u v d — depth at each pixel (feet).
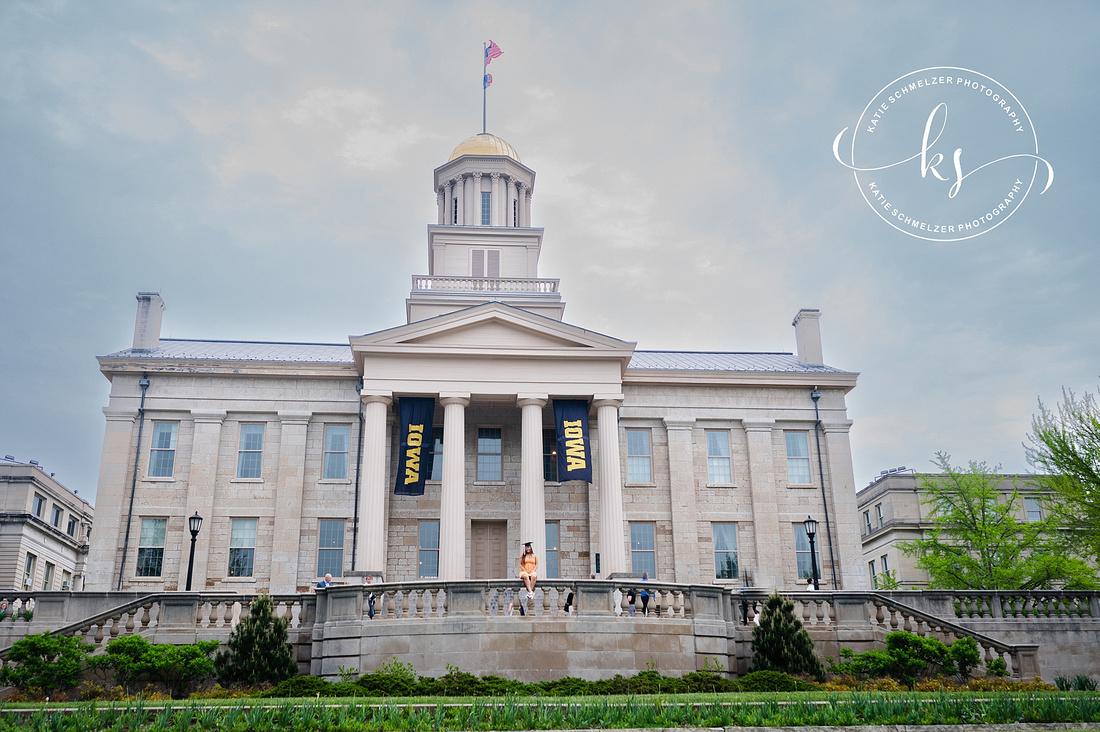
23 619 108.17
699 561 156.04
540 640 94.32
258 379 157.07
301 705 59.67
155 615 106.52
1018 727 57.21
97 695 84.74
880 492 253.44
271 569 147.54
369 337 147.02
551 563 154.10
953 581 170.91
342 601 98.32
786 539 159.33
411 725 56.29
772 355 188.24
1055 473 143.33
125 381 154.51
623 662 94.79
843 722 57.06
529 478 144.66
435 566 151.12
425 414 147.64
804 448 164.96
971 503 179.22
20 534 223.51
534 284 179.63
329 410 156.46
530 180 201.87
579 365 150.82
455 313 148.87
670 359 179.83
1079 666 111.24
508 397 150.41
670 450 161.27
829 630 103.81
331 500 152.25
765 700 63.31
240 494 151.53
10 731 53.62
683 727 56.13
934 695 66.59
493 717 57.21
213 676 91.81
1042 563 160.25
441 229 188.24
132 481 150.00
